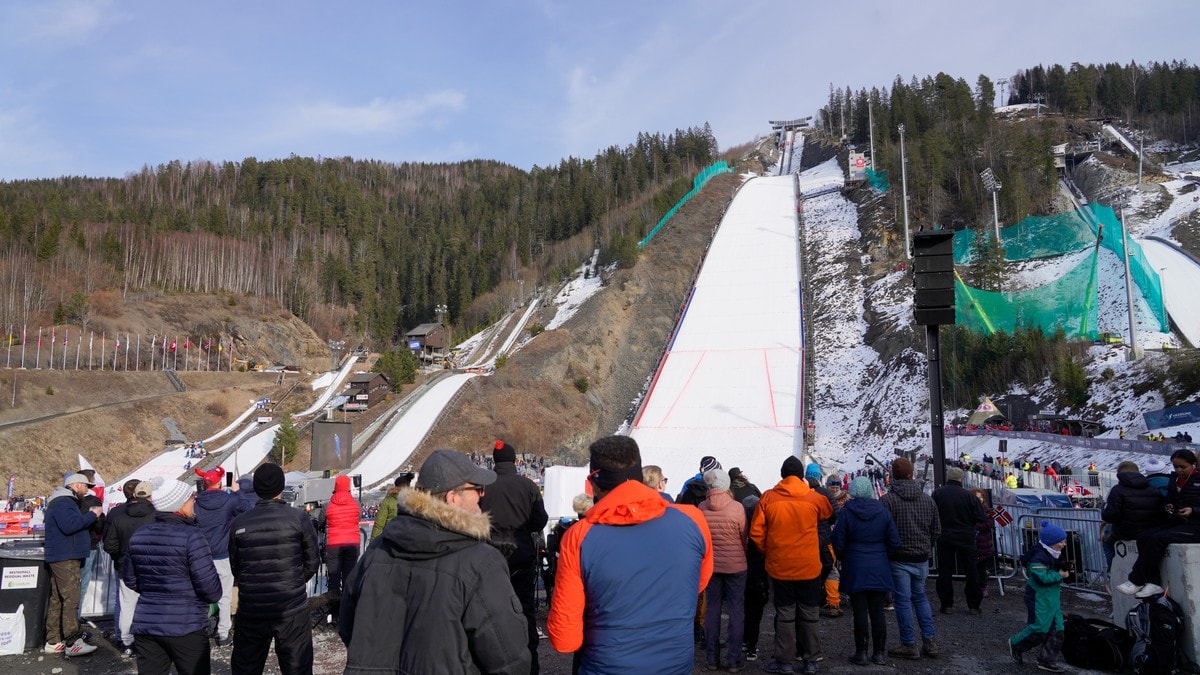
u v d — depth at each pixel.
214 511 10.34
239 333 112.31
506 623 3.84
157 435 71.50
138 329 101.88
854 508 9.07
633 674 4.18
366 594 3.92
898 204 90.62
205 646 6.61
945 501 12.01
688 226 107.38
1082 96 153.25
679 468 45.78
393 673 3.80
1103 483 27.17
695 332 70.25
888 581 8.93
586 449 62.56
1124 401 41.62
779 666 8.59
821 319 70.88
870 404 54.25
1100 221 74.25
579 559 4.42
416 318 135.62
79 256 115.06
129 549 6.57
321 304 135.75
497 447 7.63
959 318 60.50
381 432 62.25
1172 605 8.37
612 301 82.12
